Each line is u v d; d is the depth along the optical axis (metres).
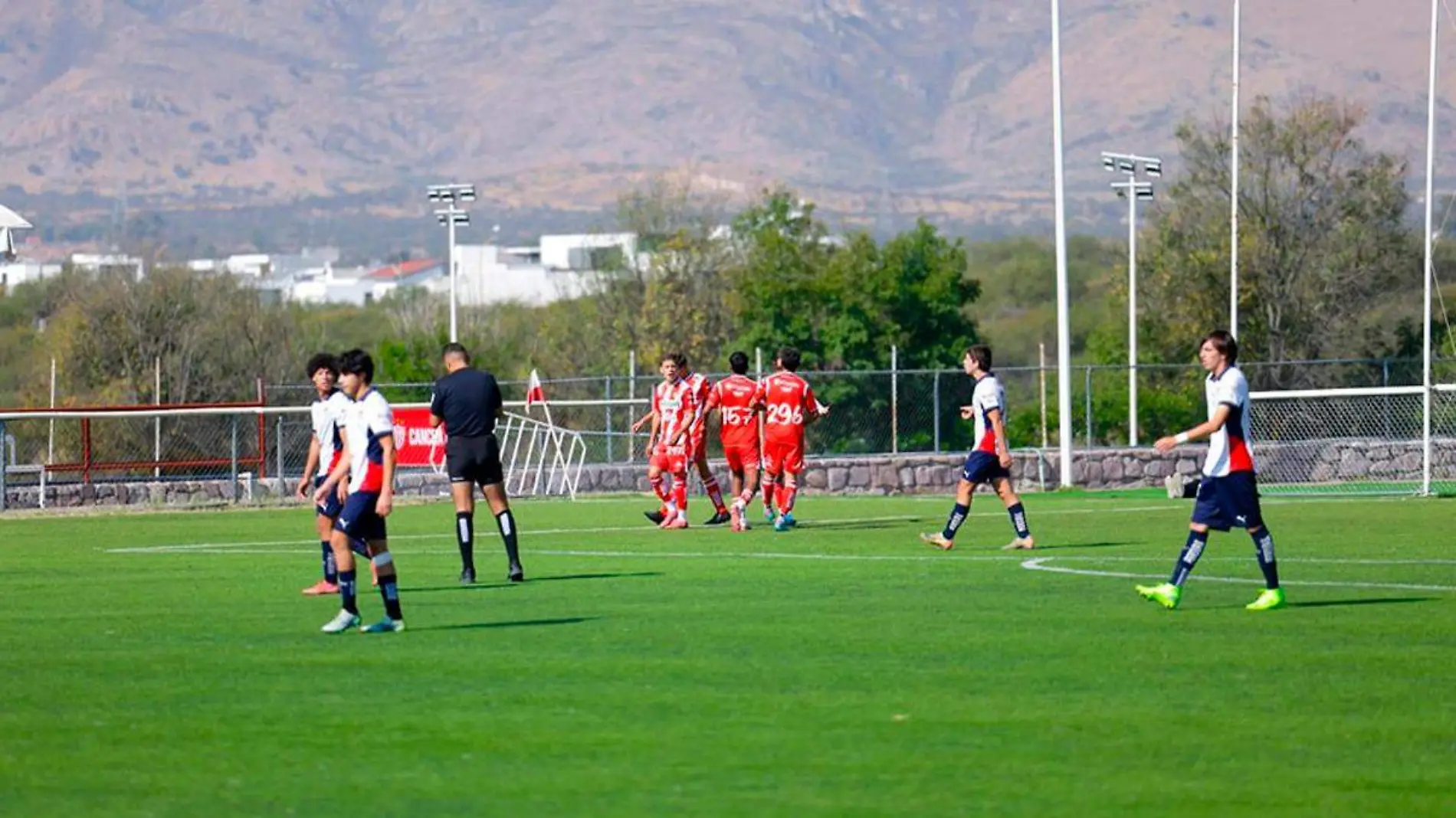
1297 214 142.25
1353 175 143.25
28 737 21.06
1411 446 85.62
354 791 18.36
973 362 45.16
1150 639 28.22
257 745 20.52
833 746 20.27
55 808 17.77
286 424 89.00
